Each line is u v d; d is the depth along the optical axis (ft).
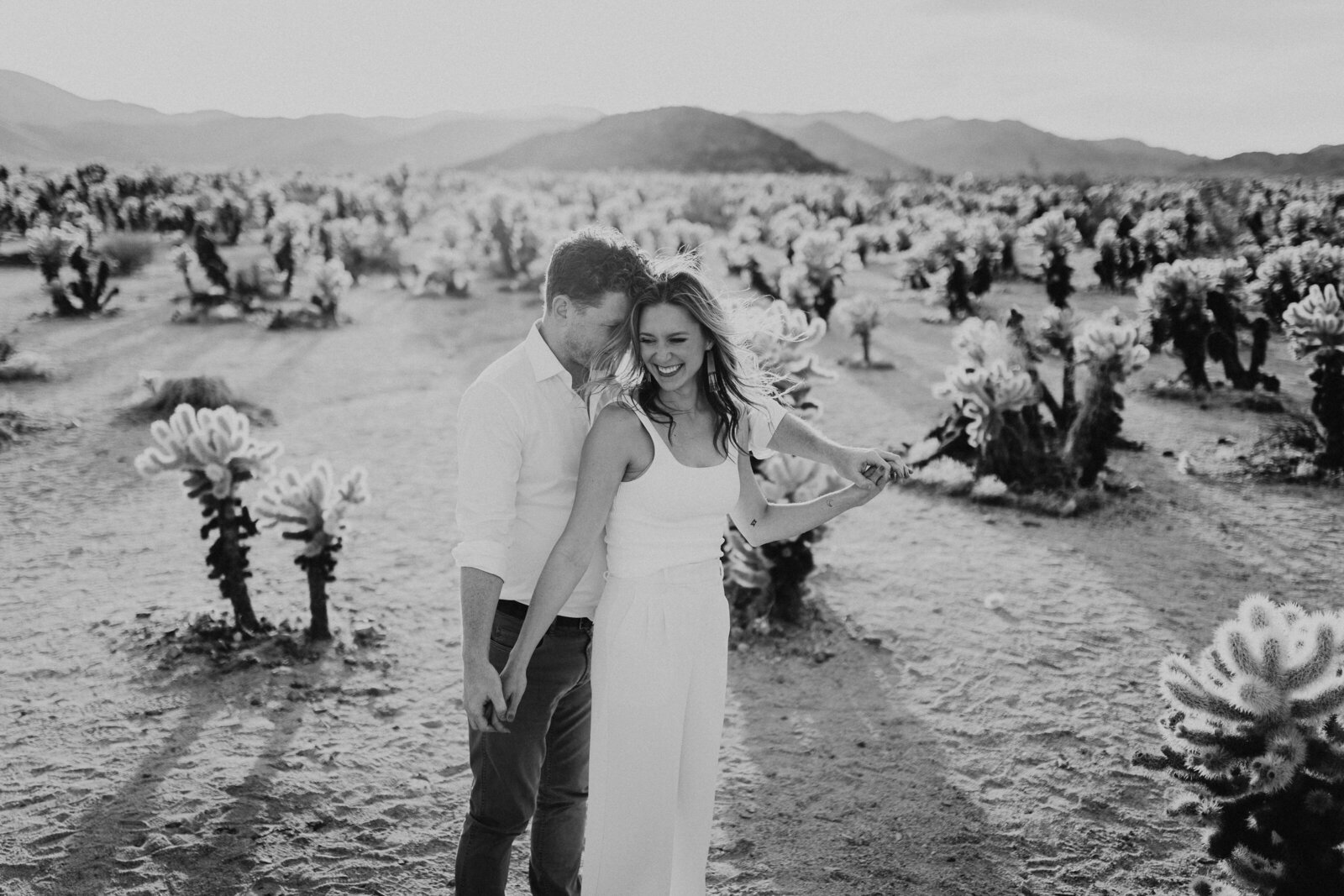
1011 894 10.49
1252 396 35.37
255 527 16.87
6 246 82.38
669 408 7.93
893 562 21.67
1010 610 18.86
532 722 8.14
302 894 10.21
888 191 171.42
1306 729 9.01
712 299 7.60
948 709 14.97
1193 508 25.12
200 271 68.64
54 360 42.75
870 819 11.95
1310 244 46.62
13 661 16.08
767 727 14.38
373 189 127.44
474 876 8.28
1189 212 82.28
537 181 186.29
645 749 7.91
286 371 42.09
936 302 59.88
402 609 18.75
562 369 8.00
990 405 26.78
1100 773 13.08
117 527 23.30
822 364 44.32
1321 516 24.17
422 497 26.05
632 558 7.94
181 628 17.24
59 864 10.63
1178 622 18.24
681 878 8.63
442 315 57.88
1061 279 54.60
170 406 34.12
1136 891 10.56
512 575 8.18
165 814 11.65
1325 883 8.83
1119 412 34.53
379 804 12.04
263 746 13.44
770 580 18.04
